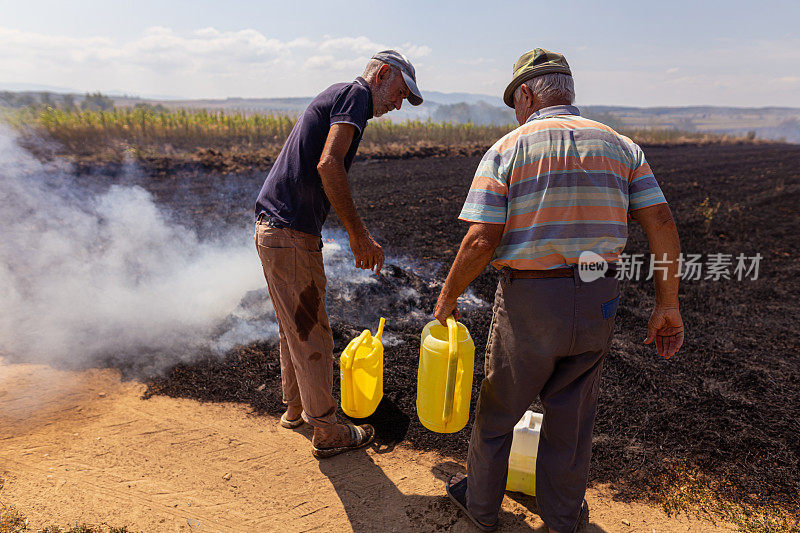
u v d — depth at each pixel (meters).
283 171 1.99
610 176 1.49
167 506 1.95
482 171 1.54
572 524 1.78
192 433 2.40
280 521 1.91
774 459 2.31
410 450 2.37
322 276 2.13
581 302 1.50
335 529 1.88
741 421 2.60
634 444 2.42
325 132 1.93
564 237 1.48
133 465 2.16
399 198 7.89
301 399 2.27
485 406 1.76
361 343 2.33
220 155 10.54
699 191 9.91
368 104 1.92
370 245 1.97
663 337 1.69
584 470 1.75
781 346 3.48
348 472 2.20
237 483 2.10
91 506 1.92
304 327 2.07
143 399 2.65
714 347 3.45
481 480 1.80
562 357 1.60
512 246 1.54
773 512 2.01
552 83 1.60
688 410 2.70
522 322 1.56
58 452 2.20
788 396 2.84
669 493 2.11
